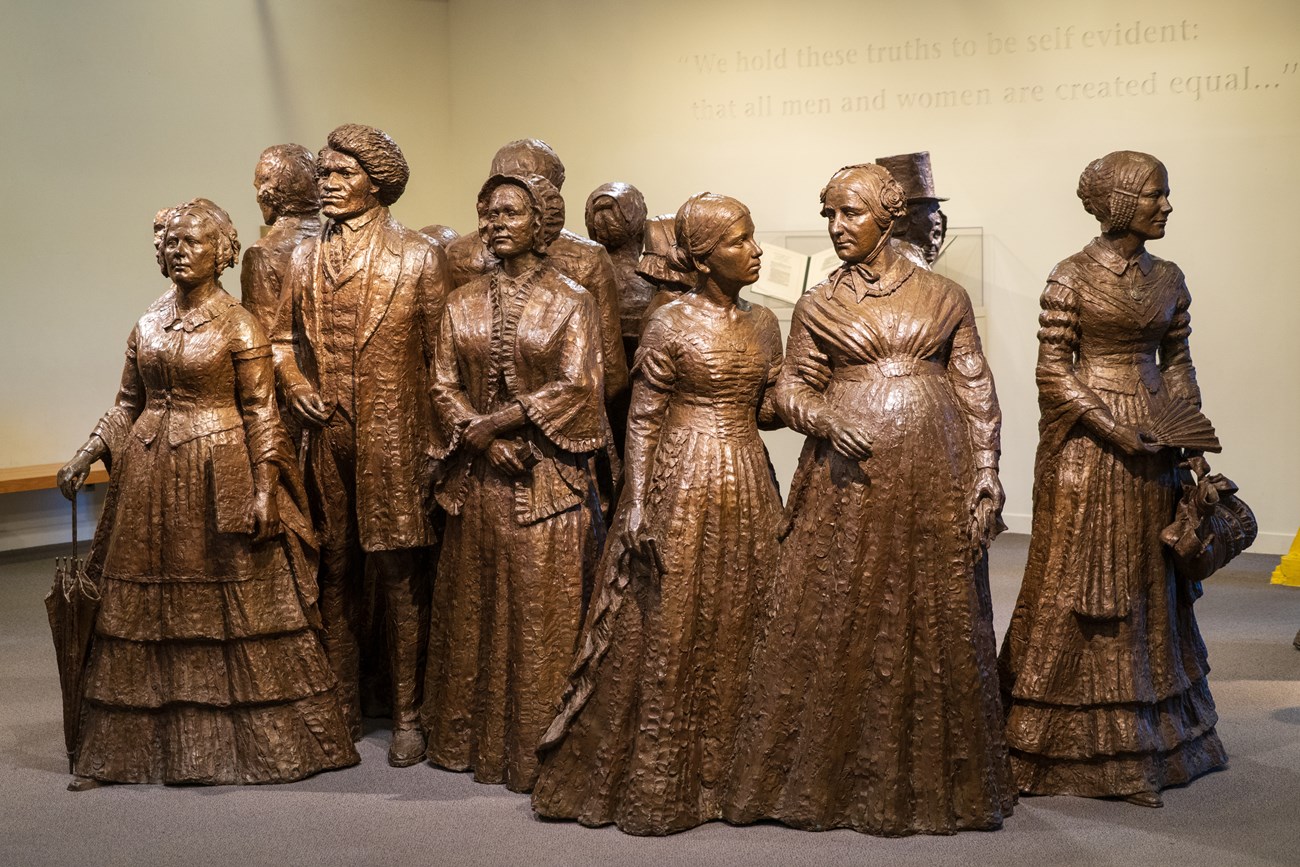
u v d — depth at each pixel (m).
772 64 9.22
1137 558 4.21
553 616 4.31
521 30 10.01
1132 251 4.28
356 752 4.61
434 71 10.22
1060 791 4.26
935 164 8.77
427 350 4.62
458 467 4.42
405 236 4.64
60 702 5.42
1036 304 8.59
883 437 3.86
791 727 3.97
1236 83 7.96
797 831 3.95
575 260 4.68
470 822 4.08
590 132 9.88
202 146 8.95
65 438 8.52
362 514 4.55
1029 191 8.53
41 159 8.27
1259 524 8.16
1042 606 4.26
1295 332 7.98
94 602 4.42
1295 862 3.73
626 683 4.03
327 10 9.54
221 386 4.38
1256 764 4.53
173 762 4.44
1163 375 4.43
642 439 4.06
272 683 4.43
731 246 3.98
